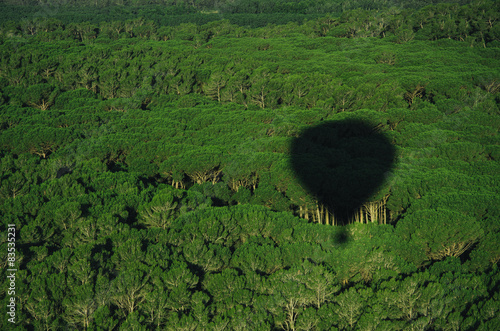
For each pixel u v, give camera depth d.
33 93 73.50
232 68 90.31
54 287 25.66
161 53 111.44
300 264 28.12
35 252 29.58
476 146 46.28
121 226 32.91
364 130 58.00
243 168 44.56
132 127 61.56
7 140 53.56
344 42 121.88
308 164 42.53
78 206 33.66
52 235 32.59
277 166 42.44
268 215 34.69
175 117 68.44
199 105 75.25
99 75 86.50
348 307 24.70
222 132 59.75
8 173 41.34
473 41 108.06
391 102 67.06
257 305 25.47
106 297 25.70
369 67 90.56
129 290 25.84
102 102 73.50
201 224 32.69
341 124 58.28
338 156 47.09
